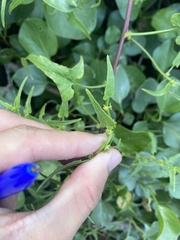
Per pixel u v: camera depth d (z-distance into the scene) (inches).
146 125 7.4
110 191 7.5
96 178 5.2
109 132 5.3
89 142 5.4
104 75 7.1
